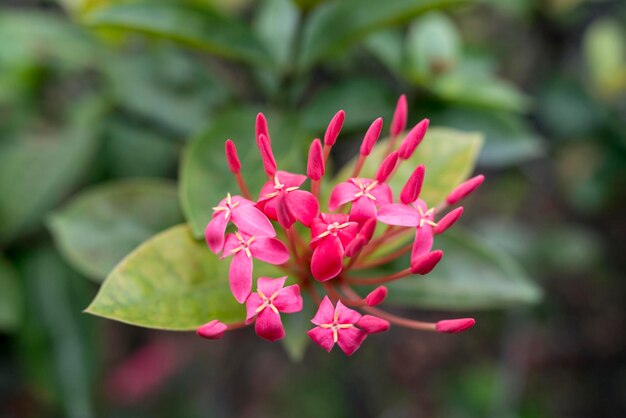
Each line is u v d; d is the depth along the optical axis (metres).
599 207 0.79
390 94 0.49
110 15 0.44
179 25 0.44
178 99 0.51
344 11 0.45
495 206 0.86
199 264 0.40
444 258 0.44
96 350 0.53
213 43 0.45
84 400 0.52
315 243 0.37
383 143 0.43
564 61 0.77
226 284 0.40
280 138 0.44
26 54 0.53
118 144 0.56
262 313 0.36
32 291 0.52
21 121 0.54
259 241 0.36
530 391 0.92
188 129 0.50
